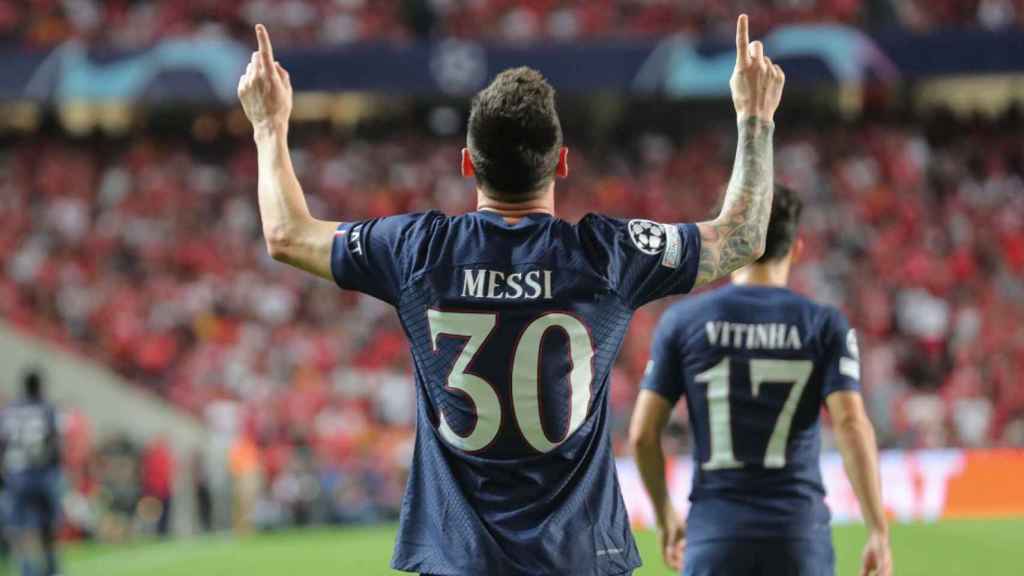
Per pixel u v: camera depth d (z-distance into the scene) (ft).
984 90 332.80
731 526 50.70
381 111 339.57
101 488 187.73
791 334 51.96
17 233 282.36
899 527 154.61
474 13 317.83
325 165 315.37
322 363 243.40
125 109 331.57
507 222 33.83
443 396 33.24
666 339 53.62
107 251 280.31
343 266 34.01
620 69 294.46
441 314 33.12
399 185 311.68
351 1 318.65
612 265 33.32
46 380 241.14
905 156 317.63
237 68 291.99
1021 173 320.91
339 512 192.44
